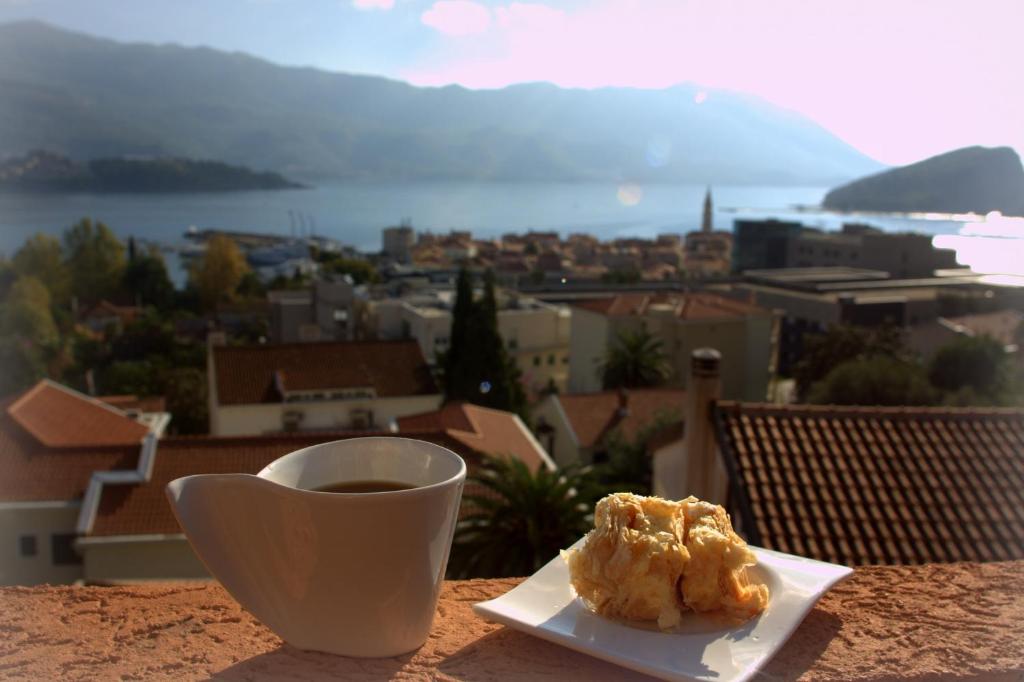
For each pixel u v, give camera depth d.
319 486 0.99
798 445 7.39
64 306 74.50
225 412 24.67
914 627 0.98
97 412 18.42
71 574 13.27
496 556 9.09
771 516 6.65
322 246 150.00
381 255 131.88
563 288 71.62
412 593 0.87
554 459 27.88
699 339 39.62
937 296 54.69
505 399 29.86
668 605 0.94
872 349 38.91
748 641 0.91
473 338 29.89
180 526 0.83
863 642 0.94
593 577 0.97
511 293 47.47
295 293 61.34
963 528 6.52
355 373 26.23
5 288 70.50
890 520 6.62
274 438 14.89
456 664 0.90
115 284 82.38
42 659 0.91
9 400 17.62
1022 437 7.49
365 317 44.84
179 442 14.55
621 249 114.50
